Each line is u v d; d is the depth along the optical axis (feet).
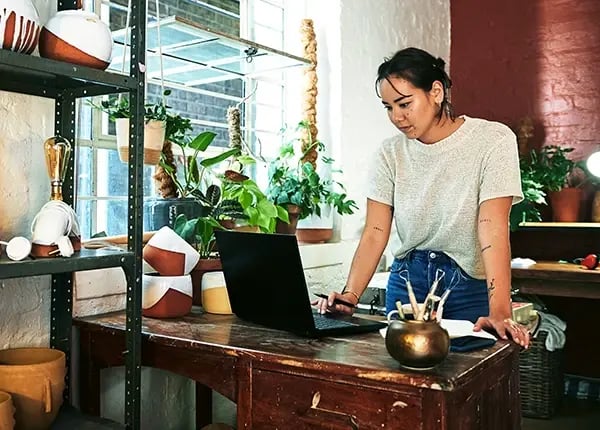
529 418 11.89
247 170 10.78
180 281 6.57
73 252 5.36
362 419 4.57
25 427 5.27
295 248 5.29
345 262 10.95
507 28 14.66
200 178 8.41
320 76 11.51
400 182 6.78
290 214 9.64
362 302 9.78
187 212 7.75
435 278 6.64
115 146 8.57
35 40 4.99
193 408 8.20
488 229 5.98
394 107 6.27
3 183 6.05
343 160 11.43
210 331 5.90
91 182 8.25
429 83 6.15
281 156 10.32
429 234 6.64
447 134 6.40
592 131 13.66
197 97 10.23
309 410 4.82
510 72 14.62
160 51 8.34
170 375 7.87
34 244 5.18
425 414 4.30
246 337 5.63
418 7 13.96
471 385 4.58
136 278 5.65
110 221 8.54
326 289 10.45
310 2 11.58
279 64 10.66
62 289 6.38
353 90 11.70
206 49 9.50
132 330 5.65
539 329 11.76
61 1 6.26
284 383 4.96
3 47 4.72
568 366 13.78
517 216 12.73
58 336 6.40
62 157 5.55
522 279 12.23
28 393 5.24
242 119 10.91
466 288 6.51
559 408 12.55
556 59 14.07
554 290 11.97
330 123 11.44
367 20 12.13
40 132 6.36
